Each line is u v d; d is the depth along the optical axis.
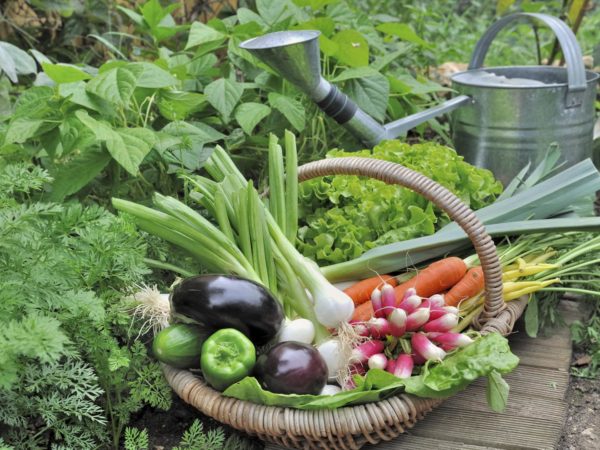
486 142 1.25
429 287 0.94
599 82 1.78
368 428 0.75
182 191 1.26
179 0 1.62
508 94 1.20
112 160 1.11
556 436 0.85
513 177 1.25
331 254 1.01
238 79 1.50
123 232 0.85
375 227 1.04
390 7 1.94
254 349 0.80
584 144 1.26
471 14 2.67
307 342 0.87
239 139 1.29
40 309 0.77
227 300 0.81
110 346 0.79
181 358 0.82
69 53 1.60
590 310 1.10
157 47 1.35
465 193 1.11
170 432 0.90
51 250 0.78
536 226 0.96
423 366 0.84
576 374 1.00
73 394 0.86
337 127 1.38
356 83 1.28
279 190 1.00
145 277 1.03
